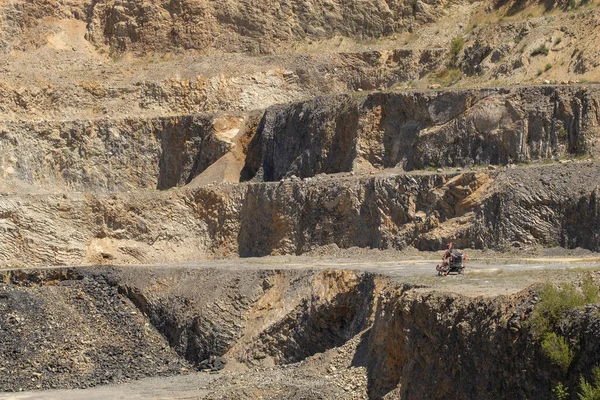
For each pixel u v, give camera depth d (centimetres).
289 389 6356
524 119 9519
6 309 8862
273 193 10606
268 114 11825
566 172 8719
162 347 8812
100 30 14338
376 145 10594
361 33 13525
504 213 8781
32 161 12362
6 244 11062
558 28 10931
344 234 9950
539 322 4734
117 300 9312
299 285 8281
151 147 12544
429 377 5456
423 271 7406
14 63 13588
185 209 11238
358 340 6850
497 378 4922
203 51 13750
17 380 7975
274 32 13700
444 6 13262
